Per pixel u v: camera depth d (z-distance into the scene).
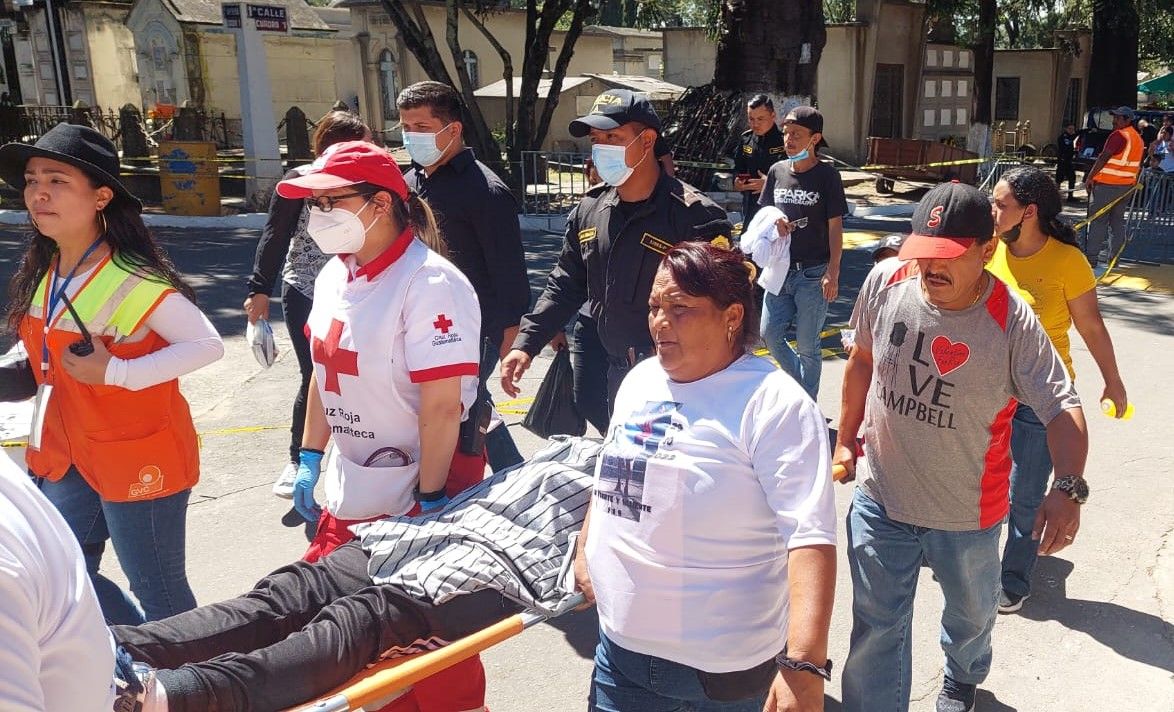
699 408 2.26
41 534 1.50
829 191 5.92
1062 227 3.77
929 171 20.00
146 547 3.09
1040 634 4.06
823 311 6.09
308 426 3.33
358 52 31.05
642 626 2.30
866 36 26.14
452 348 2.88
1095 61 27.25
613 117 3.70
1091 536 4.88
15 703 1.35
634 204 3.90
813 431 2.20
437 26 30.16
